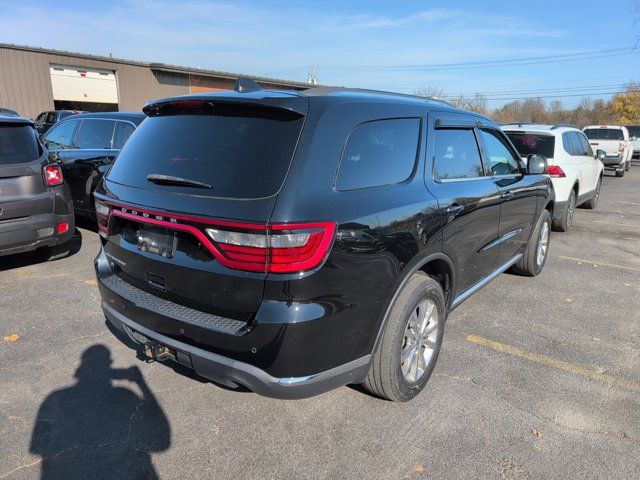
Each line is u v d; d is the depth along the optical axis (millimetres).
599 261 6520
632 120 61344
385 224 2637
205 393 3188
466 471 2521
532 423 2922
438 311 3240
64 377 3332
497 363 3637
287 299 2244
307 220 2250
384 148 2861
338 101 2656
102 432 2787
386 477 2473
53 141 7949
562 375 3482
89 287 5000
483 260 4059
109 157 6770
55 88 23812
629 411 3064
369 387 2984
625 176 19562
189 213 2398
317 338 2320
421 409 3037
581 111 71000
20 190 5117
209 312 2475
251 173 2375
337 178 2484
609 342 4035
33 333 3951
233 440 2738
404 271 2799
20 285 5031
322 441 2734
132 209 2693
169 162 2711
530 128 7910
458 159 3650
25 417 2900
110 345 3779
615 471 2539
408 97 3426
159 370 3451
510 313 4609
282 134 2449
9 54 22031
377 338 2711
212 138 2633
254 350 2289
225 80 30578
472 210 3562
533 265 5535
